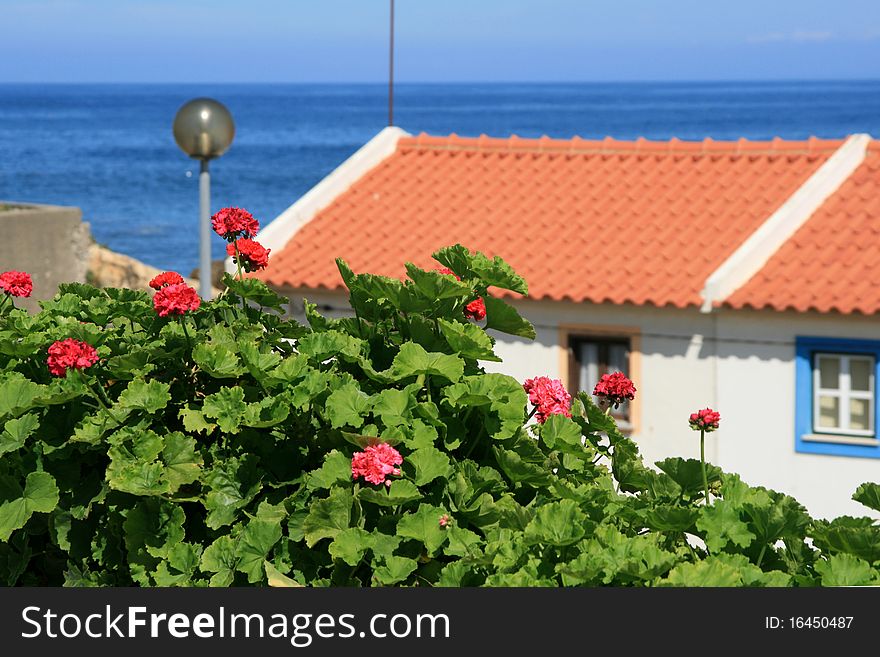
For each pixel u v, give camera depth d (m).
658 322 16.48
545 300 16.97
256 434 5.07
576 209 18.95
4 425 5.05
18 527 4.89
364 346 5.36
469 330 5.20
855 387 15.69
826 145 18.92
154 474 4.84
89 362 5.05
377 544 4.61
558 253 17.91
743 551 4.51
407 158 21.38
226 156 143.62
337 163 135.62
